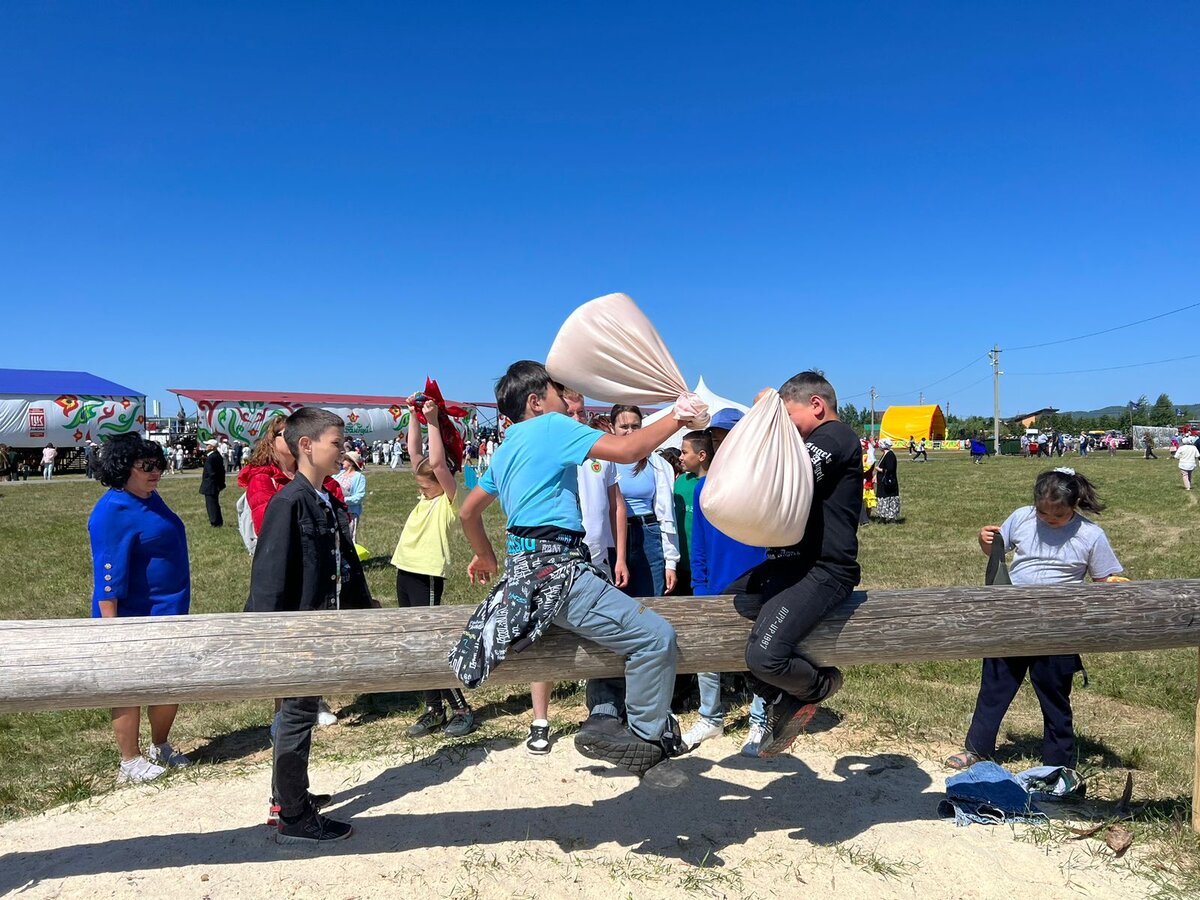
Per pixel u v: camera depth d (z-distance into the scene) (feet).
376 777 14.15
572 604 9.37
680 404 9.03
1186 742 16.16
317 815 11.82
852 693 18.81
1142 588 11.19
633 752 9.72
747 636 10.29
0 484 102.27
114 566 13.69
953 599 10.79
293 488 11.55
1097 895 10.48
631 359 9.17
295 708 11.35
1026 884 10.71
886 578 34.99
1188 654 22.56
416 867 11.07
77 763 15.37
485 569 11.26
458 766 14.58
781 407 9.27
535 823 12.36
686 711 17.49
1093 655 22.63
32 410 117.50
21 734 17.26
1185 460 76.54
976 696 19.07
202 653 9.41
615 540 15.64
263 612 10.18
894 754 15.08
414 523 17.49
